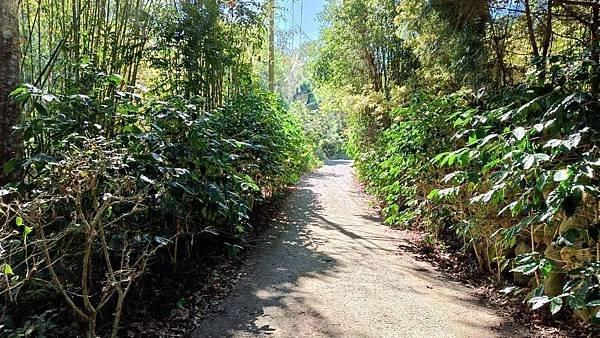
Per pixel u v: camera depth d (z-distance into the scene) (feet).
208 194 9.00
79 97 7.62
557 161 6.80
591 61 6.75
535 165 5.79
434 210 12.90
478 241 11.75
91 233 5.59
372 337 7.53
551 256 8.25
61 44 10.04
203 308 8.80
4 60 8.66
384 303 9.12
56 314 7.05
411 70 25.73
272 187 22.25
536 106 6.98
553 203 5.65
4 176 8.43
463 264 11.91
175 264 10.11
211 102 16.40
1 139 8.57
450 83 16.79
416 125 13.35
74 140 7.67
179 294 9.25
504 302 9.11
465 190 11.31
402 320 8.25
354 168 40.86
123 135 7.69
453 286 10.27
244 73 19.51
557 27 12.56
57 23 11.46
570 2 9.03
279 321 8.20
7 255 5.65
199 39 14.33
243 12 16.85
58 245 7.73
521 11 12.17
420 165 13.21
